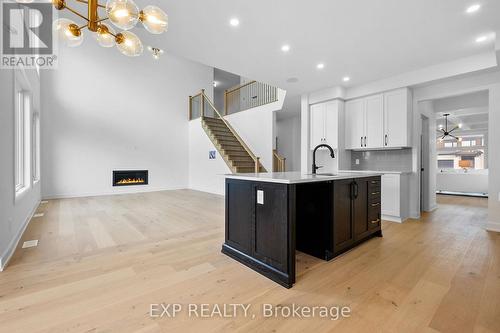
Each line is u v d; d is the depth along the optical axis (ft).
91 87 22.99
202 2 7.97
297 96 18.93
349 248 9.23
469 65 11.72
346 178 8.75
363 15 8.59
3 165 7.99
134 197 22.21
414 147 14.73
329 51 11.38
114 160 24.26
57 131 21.24
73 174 22.07
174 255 8.67
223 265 7.88
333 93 16.42
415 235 11.17
